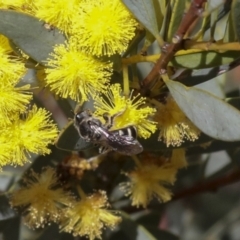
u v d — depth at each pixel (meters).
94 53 0.15
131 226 0.18
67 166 0.17
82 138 0.15
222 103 0.14
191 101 0.14
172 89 0.14
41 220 0.17
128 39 0.15
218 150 0.18
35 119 0.15
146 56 0.15
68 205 0.17
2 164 0.15
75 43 0.15
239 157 0.19
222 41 0.15
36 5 0.15
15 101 0.15
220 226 0.24
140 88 0.15
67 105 0.16
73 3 0.15
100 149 0.16
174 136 0.15
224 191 0.24
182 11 0.15
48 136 0.15
